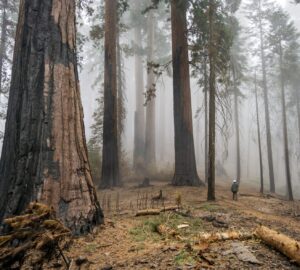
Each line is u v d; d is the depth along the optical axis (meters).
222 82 15.95
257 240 5.50
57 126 6.51
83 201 6.39
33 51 6.83
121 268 4.43
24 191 5.96
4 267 4.02
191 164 16.81
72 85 7.09
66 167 6.38
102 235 6.13
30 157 6.19
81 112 7.23
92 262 4.75
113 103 18.92
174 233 6.27
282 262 4.49
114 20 19.80
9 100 6.95
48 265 4.62
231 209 10.67
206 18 14.30
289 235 7.73
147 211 8.70
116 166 18.53
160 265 4.40
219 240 5.54
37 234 4.28
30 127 6.38
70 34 7.34
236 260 4.50
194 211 9.48
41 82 6.66
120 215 8.80
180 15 17.61
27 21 7.05
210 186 12.56
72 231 5.85
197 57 16.11
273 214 11.45
